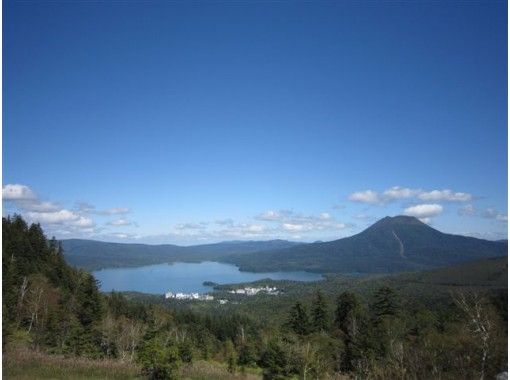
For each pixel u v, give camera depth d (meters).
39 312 58.03
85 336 45.53
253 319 117.38
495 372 15.27
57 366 21.72
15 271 68.19
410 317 62.69
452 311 54.88
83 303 67.56
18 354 23.80
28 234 93.19
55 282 80.19
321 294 75.75
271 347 42.06
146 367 21.44
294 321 71.00
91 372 21.41
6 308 50.00
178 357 22.17
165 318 85.12
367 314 70.69
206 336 81.56
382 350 43.72
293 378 39.47
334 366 45.56
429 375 17.56
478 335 16.16
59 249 104.75
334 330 67.12
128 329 48.47
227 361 56.47
